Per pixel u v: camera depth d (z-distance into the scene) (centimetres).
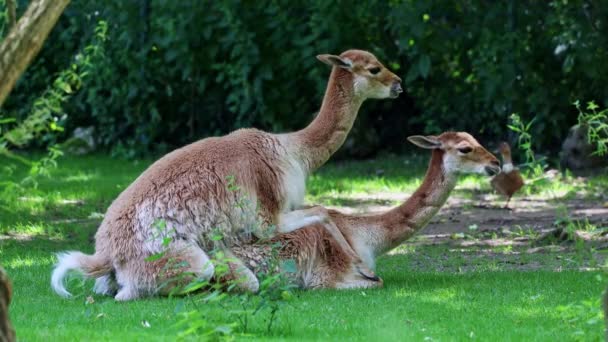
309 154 1675
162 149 3659
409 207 1714
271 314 1312
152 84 3572
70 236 2233
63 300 1517
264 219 1570
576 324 1305
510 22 3219
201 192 1530
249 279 1509
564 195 2727
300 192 1642
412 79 3244
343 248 1625
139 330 1273
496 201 2684
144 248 1500
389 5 3369
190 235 1513
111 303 1474
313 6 3325
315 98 3406
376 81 1709
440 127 3512
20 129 1132
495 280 1672
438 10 3281
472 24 3278
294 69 3391
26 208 2508
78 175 3178
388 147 3619
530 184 2761
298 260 1580
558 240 2116
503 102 3178
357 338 1224
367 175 3173
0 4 1905
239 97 3469
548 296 1515
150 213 1509
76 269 1503
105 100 3634
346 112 1706
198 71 3550
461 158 1689
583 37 3084
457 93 3431
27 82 3694
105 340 1194
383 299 1502
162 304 1450
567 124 3275
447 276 1731
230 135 1627
